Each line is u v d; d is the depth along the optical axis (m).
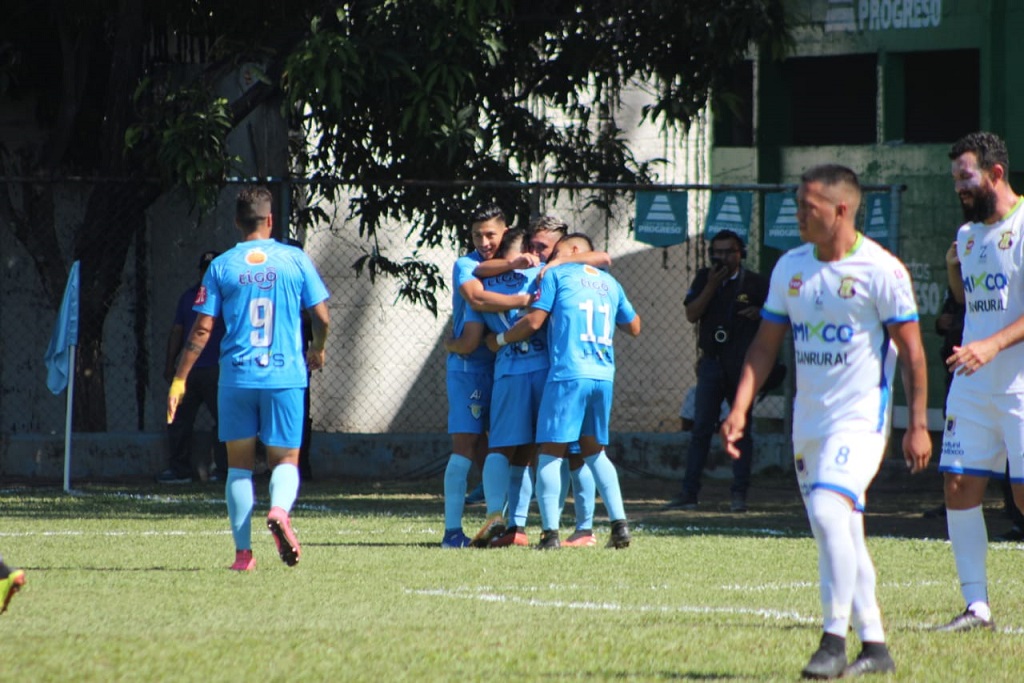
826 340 20.38
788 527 42.78
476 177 60.56
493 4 53.09
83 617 24.38
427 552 34.44
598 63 61.16
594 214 67.81
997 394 25.23
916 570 32.91
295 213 59.78
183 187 56.81
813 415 20.58
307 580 29.39
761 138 79.19
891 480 55.50
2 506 46.19
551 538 35.59
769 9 58.47
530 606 26.42
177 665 19.95
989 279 25.52
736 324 47.16
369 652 21.12
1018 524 40.50
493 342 35.59
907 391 20.52
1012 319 25.39
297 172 64.00
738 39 57.56
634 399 74.75
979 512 25.38
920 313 73.12
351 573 30.55
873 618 20.44
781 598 28.03
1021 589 30.16
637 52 60.44
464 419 36.28
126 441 57.03
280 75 57.59
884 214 54.78
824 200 20.20
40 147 63.91
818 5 77.19
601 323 35.25
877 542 38.50
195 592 27.52
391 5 54.09
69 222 62.44
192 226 65.12
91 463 56.75
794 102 79.88
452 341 35.94
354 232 69.38
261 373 30.47
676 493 53.56
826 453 20.22
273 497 30.30
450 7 53.66
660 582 29.97
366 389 70.62
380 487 54.94
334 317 70.06
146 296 65.12
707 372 47.72
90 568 31.30
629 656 21.25
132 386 65.06
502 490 35.81
